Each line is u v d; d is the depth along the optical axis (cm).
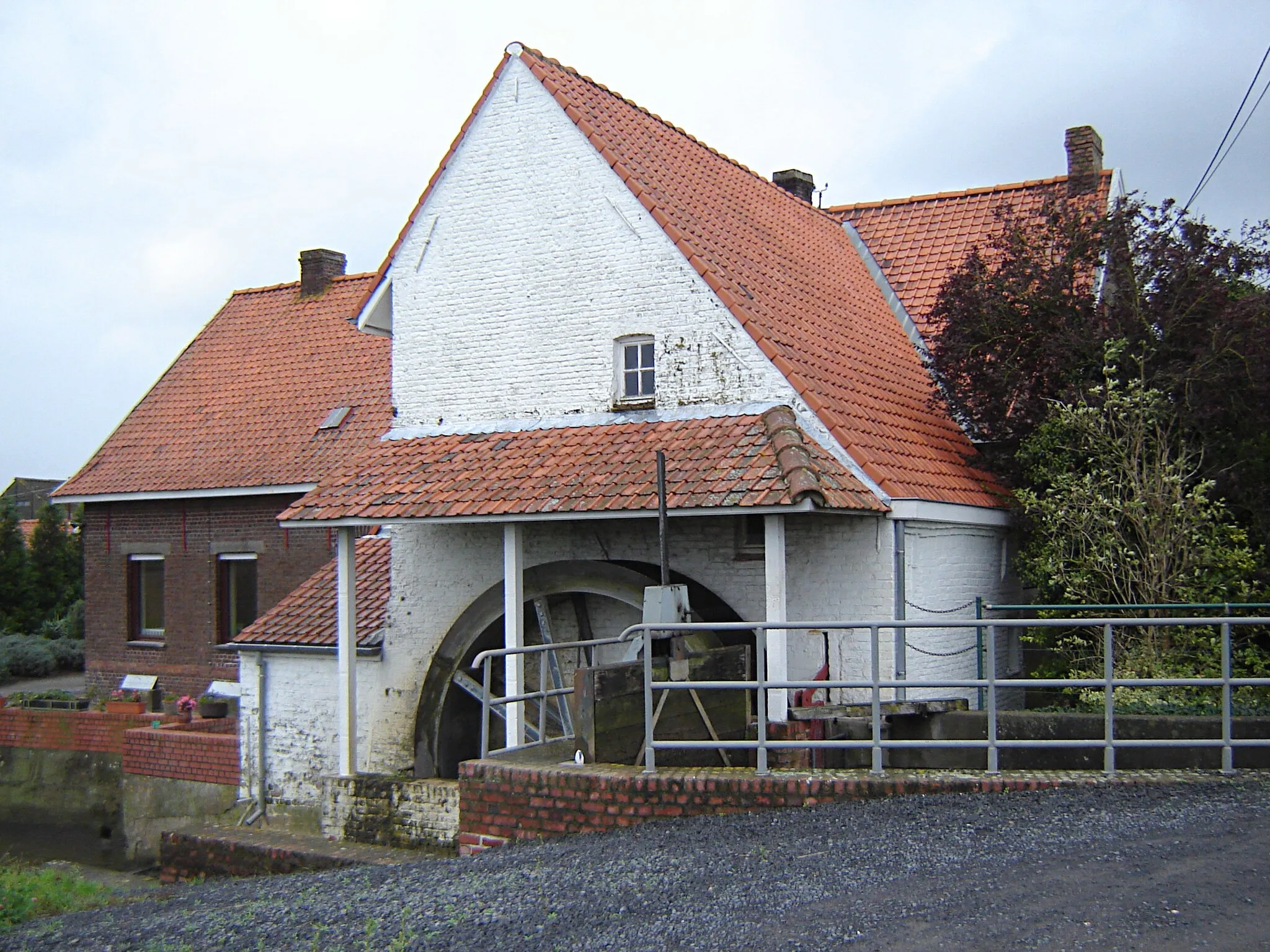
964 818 855
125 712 1903
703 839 874
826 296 1673
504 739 1577
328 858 1294
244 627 2238
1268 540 1425
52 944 901
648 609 1183
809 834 854
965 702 1205
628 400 1452
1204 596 1334
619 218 1466
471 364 1566
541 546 1514
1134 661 1307
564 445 1416
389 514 1369
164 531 2317
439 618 1562
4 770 1956
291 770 1606
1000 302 1523
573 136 1505
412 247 1617
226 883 1214
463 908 799
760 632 966
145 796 1723
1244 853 739
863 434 1334
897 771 969
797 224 1886
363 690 1593
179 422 2409
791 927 679
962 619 1427
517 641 1335
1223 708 938
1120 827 806
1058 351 1466
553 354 1508
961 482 1416
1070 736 1062
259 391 2394
